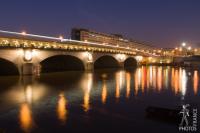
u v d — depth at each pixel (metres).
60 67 121.81
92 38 190.50
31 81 69.12
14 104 39.88
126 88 58.50
